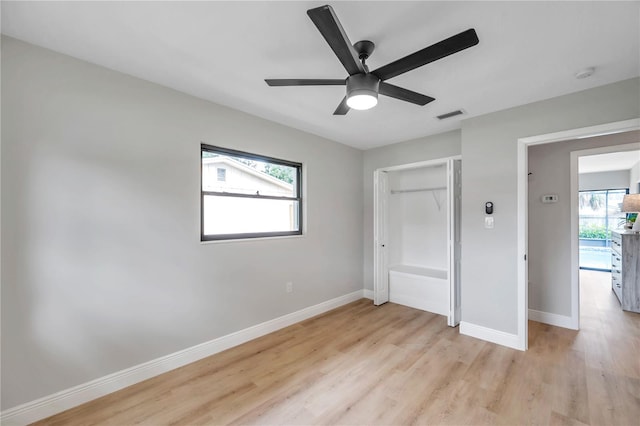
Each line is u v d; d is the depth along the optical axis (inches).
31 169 70.1
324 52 74.4
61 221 74.1
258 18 61.2
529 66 80.4
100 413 73.4
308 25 63.7
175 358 94.9
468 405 76.2
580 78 86.9
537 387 83.5
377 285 161.9
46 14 59.6
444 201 168.7
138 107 87.5
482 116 116.3
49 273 72.4
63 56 74.8
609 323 131.9
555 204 131.7
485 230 114.6
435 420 71.1
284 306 131.0
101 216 80.4
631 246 148.1
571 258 127.0
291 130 134.3
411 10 58.1
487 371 92.4
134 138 86.7
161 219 92.0
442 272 163.2
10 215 67.6
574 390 81.9
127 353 84.9
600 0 55.1
